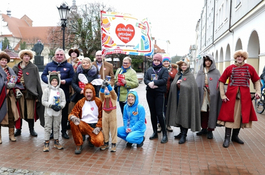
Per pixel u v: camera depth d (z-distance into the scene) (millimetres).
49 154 4191
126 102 4914
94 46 28297
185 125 4824
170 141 5023
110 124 4352
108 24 4660
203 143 4914
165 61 5852
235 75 4699
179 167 3699
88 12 28812
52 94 4402
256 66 13039
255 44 12898
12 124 4895
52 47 30562
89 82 4887
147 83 4945
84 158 4027
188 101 4879
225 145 4645
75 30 28516
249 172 3551
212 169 3641
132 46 4754
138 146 4641
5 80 4719
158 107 4926
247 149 4543
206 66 5336
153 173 3482
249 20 12945
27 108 5082
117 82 5320
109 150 4445
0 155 4094
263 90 8078
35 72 5082
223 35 20734
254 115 4684
